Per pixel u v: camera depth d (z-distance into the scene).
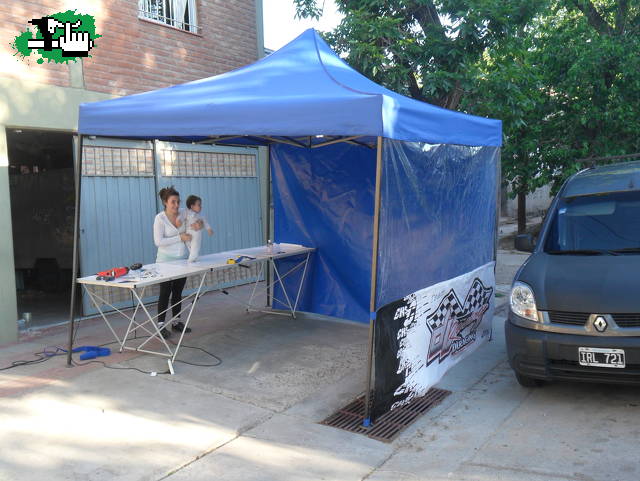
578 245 5.16
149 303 8.57
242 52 10.11
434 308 5.23
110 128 5.30
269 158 7.91
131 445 4.02
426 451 4.03
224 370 5.62
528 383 4.98
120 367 5.67
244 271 10.29
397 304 4.61
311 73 5.36
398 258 4.70
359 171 7.11
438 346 5.35
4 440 4.07
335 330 7.14
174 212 6.66
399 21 8.68
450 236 5.76
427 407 4.80
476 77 8.64
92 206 7.80
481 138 6.30
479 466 3.76
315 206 7.52
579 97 12.60
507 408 4.69
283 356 6.09
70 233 9.93
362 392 5.08
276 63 5.79
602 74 12.27
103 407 4.68
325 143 6.89
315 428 4.36
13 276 6.68
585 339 4.26
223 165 9.87
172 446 4.01
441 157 5.47
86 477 3.58
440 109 5.39
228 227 9.99
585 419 4.36
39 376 5.41
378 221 4.31
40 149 10.53
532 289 4.66
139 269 6.02
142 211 8.51
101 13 7.66
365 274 7.16
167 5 8.82
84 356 5.91
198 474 3.65
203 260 6.66
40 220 10.22
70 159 10.88
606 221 5.28
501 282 10.41
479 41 8.77
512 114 9.11
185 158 9.17
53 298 9.70
